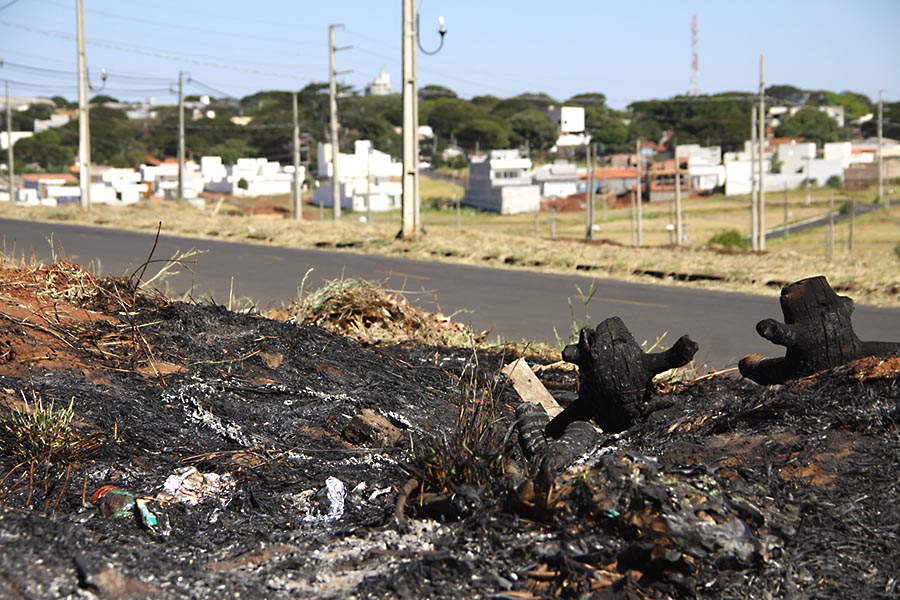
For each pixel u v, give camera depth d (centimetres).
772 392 561
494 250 2312
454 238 2614
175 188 9962
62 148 13162
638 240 6297
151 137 13962
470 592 379
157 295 919
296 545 436
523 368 789
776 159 12744
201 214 3828
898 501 429
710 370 1011
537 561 395
